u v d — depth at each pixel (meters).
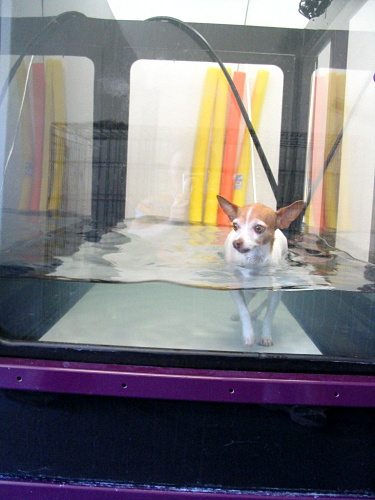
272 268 1.08
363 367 0.81
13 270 1.00
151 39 1.31
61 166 1.25
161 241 1.33
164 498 0.81
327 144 1.32
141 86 1.35
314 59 1.31
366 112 1.23
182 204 1.42
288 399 0.78
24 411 0.81
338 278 1.02
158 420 0.81
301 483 0.82
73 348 0.82
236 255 1.08
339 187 1.30
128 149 1.38
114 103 1.34
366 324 0.92
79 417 0.81
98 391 0.79
